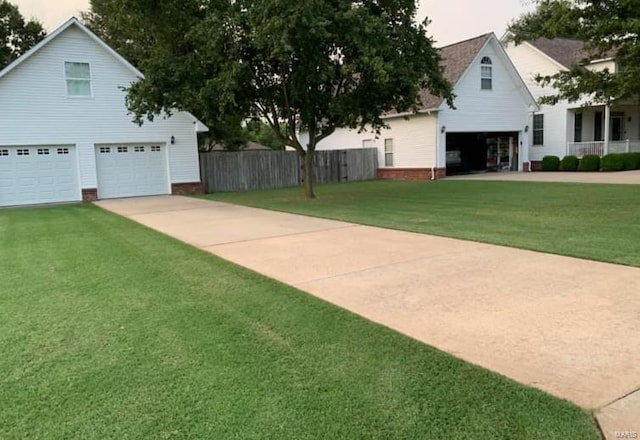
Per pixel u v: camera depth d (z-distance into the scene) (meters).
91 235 9.15
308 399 2.75
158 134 18.78
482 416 2.52
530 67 24.94
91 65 17.25
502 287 4.74
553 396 2.68
